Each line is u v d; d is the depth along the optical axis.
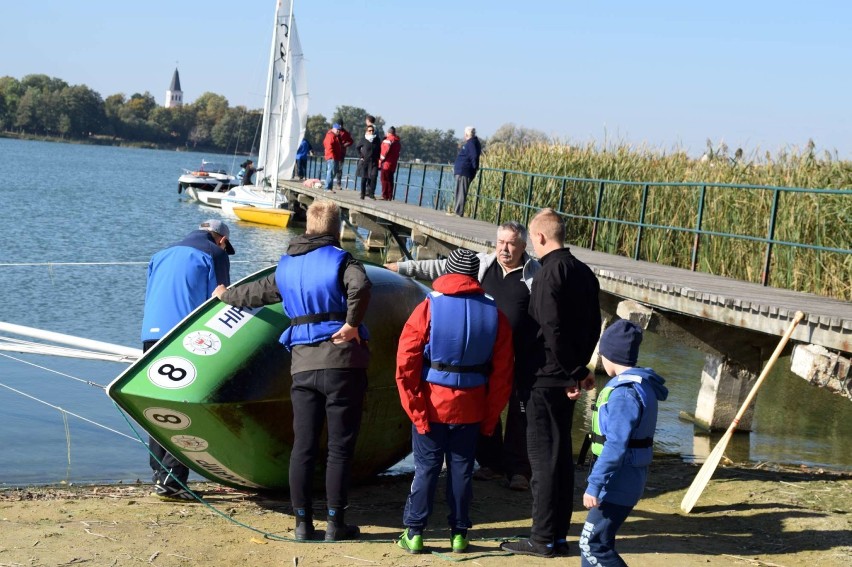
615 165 17.59
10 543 5.04
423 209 24.53
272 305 6.06
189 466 6.28
